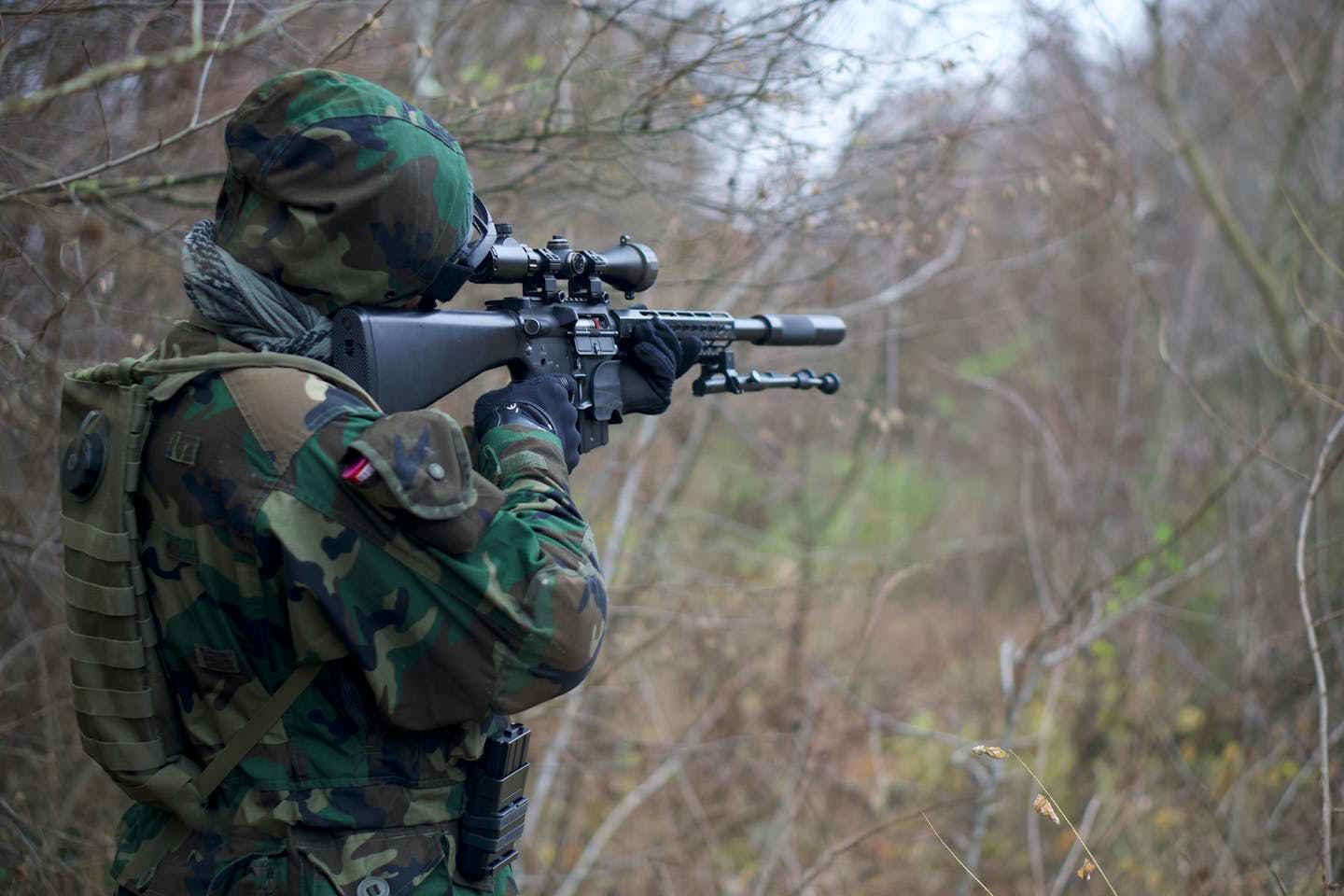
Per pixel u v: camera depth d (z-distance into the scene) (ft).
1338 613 11.23
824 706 17.97
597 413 7.43
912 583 24.38
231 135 5.63
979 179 17.11
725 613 18.69
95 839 10.98
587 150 11.86
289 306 5.70
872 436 23.86
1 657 10.32
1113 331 23.61
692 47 12.13
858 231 14.30
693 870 15.52
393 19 12.34
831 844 16.11
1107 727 18.01
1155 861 14.70
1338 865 11.81
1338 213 19.77
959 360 26.16
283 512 5.26
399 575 5.34
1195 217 24.00
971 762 15.02
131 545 5.61
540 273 7.23
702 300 14.53
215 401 5.46
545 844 15.92
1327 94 21.30
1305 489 17.10
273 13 9.49
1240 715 17.35
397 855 5.62
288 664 5.52
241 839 5.57
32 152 9.84
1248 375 21.26
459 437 5.42
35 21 9.16
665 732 17.17
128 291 11.46
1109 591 18.72
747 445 23.29
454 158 5.96
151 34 9.57
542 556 5.58
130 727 5.73
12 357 9.51
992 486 26.89
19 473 10.59
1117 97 21.79
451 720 5.53
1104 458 22.25
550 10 12.72
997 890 15.67
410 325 6.08
